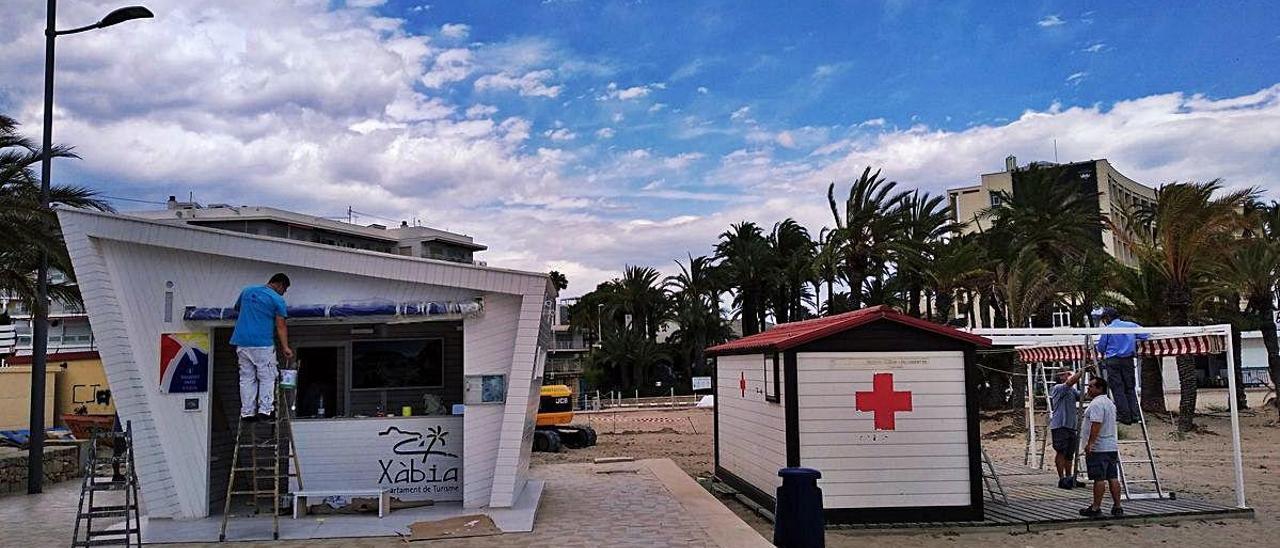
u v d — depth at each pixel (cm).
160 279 1169
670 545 973
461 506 1184
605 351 6594
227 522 1081
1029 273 3228
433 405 1291
